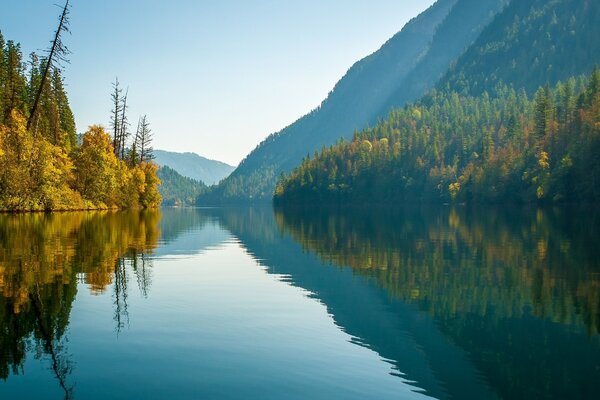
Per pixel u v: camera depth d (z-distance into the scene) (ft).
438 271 70.59
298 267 75.56
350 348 35.96
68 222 148.66
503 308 48.32
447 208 424.46
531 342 37.73
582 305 49.29
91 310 43.93
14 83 239.91
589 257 82.64
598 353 35.17
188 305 47.83
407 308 48.39
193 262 79.30
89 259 73.41
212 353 34.06
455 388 28.99
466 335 39.55
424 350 35.73
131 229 140.97
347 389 28.53
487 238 120.37
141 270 67.62
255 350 35.01
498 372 31.65
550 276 65.26
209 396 26.94
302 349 35.53
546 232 135.95
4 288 51.03
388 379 30.19
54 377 29.12
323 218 271.69
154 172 342.23
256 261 82.33
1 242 90.74
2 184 187.42
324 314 45.78
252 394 27.43
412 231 149.79
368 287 59.16
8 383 28.14
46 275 58.95
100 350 33.88
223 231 160.76
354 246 107.04
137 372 30.14
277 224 209.97
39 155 200.23
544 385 29.50
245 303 49.60
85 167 250.57
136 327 39.52
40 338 36.01
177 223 200.75
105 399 26.21
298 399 26.94
